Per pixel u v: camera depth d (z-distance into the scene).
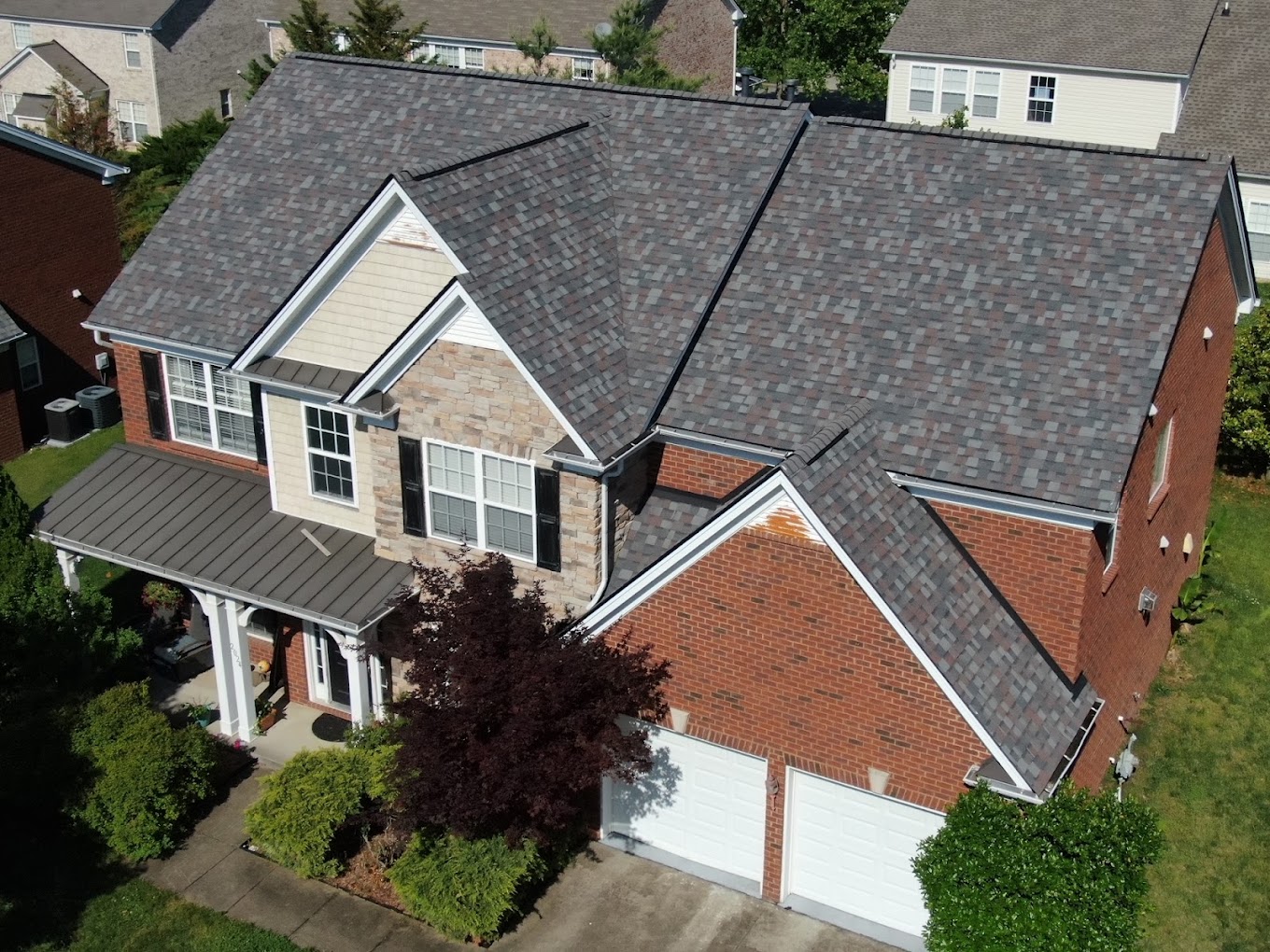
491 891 17.62
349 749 20.31
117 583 26.64
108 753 19.58
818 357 19.08
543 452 18.69
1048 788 15.94
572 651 17.25
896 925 18.06
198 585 21.42
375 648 19.44
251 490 23.30
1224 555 26.31
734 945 17.78
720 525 16.94
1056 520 17.16
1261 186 43.19
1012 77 50.19
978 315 18.80
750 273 20.28
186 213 24.02
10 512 22.66
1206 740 21.17
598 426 18.30
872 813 17.69
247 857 19.61
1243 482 29.42
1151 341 17.83
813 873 18.52
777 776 17.94
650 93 22.89
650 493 19.95
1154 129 48.34
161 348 23.12
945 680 16.11
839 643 16.83
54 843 19.83
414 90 24.47
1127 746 20.97
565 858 19.31
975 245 19.52
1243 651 23.39
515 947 17.81
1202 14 48.38
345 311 20.44
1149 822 15.59
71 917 18.38
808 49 61.75
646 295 20.17
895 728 16.83
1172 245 18.61
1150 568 21.17
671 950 17.72
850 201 20.64
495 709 16.94
